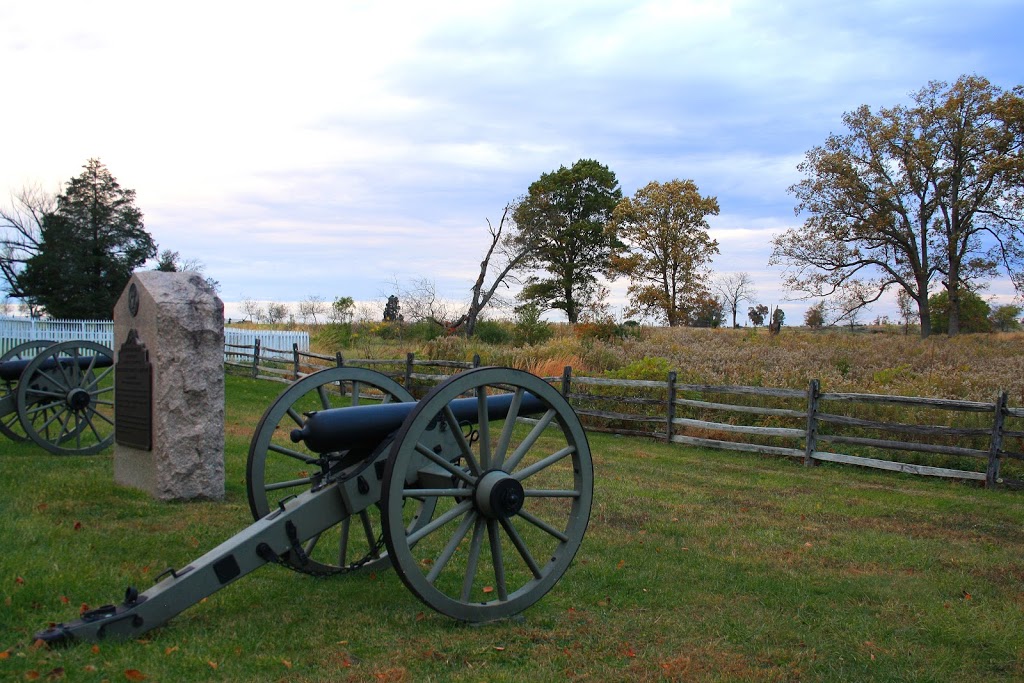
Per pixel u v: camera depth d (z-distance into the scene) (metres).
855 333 43.34
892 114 39.25
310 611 4.29
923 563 5.71
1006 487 8.42
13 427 11.16
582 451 4.51
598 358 17.97
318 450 4.20
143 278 7.01
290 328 33.84
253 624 4.07
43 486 6.97
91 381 9.81
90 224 41.81
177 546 5.40
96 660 3.52
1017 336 35.59
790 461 10.02
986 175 36.84
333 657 3.71
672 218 53.59
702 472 9.28
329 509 4.18
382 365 17.55
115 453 7.45
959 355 23.81
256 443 4.80
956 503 7.70
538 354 17.81
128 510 6.30
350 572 4.88
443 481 4.30
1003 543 6.34
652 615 4.46
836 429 10.58
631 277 55.16
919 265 39.59
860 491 8.27
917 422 10.47
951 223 38.84
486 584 4.89
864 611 4.68
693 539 6.22
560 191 56.81
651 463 9.80
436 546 5.66
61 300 39.97
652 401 11.65
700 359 18.56
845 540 6.30
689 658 3.88
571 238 56.62
